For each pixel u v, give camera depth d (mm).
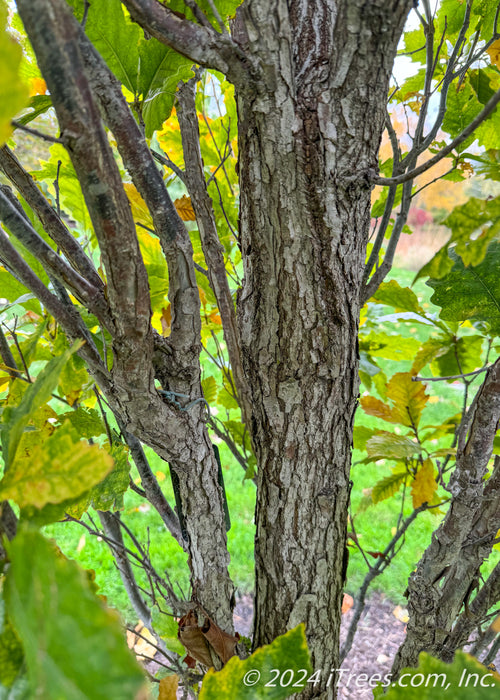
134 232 599
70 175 1151
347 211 854
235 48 674
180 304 789
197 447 894
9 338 1604
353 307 929
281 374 945
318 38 789
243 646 1165
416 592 1176
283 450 988
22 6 400
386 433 1320
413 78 1321
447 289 1016
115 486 926
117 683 197
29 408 415
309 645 1075
